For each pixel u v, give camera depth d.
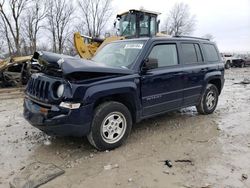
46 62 4.38
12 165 4.09
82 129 4.15
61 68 4.05
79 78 4.09
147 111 5.05
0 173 3.86
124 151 4.52
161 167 3.96
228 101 8.75
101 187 3.46
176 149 4.61
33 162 4.15
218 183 3.50
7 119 6.57
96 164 4.07
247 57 32.03
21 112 7.33
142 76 4.84
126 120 4.68
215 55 7.02
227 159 4.20
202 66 6.30
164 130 5.59
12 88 11.68
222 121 6.27
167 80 5.30
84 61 4.38
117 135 4.61
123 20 14.80
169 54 5.55
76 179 3.65
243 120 6.35
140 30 14.40
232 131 5.54
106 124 4.45
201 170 3.85
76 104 4.01
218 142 4.93
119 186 3.47
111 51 5.57
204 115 6.79
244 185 3.45
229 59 28.86
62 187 3.47
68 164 4.08
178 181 3.56
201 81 6.28
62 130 4.08
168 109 5.51
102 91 4.21
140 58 4.91
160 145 4.79
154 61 4.88
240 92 10.83
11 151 4.58
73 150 4.58
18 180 3.62
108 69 4.40
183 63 5.80
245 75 19.45
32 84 4.65
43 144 4.86
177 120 6.33
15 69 12.31
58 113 4.02
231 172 3.78
